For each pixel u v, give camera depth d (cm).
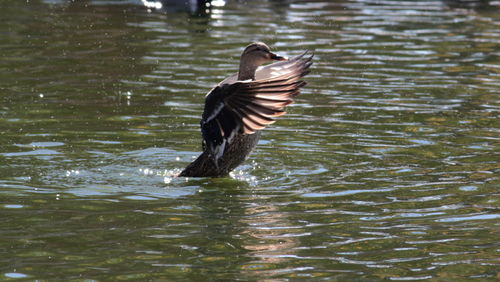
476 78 1873
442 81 1842
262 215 1002
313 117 1533
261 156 1291
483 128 1442
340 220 980
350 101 1658
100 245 884
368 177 1171
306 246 884
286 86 1050
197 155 1305
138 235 919
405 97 1689
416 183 1137
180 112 1562
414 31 2502
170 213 1009
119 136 1394
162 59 2062
